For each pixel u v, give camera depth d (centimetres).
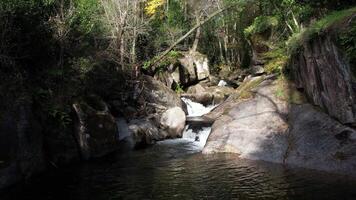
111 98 1770
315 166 1021
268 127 1257
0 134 991
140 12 2342
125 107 1773
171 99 2044
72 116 1296
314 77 1187
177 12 3319
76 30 1558
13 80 1108
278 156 1134
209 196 848
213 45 3816
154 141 1606
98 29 1897
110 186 960
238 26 3384
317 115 1156
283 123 1241
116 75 1852
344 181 894
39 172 1105
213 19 3644
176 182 973
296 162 1072
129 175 1065
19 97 1093
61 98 1270
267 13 2017
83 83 1452
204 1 3362
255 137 1252
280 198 812
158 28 2716
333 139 1049
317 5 1298
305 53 1226
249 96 1476
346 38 946
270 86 1458
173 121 1712
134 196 872
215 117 1727
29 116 1098
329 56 1052
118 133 1465
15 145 1028
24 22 1137
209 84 2833
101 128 1368
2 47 1091
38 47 1245
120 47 1930
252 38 1950
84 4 1780
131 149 1457
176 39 2912
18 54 1184
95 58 1669
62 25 1386
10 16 1084
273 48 1777
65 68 1401
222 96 2400
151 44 2491
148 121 1706
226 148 1286
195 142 1559
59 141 1215
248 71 2925
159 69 2427
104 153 1362
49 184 995
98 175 1074
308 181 914
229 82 2872
